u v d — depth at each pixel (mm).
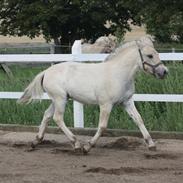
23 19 43844
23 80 14516
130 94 10570
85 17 43969
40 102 13500
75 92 10617
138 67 10383
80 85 10539
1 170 9164
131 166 9336
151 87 13125
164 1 32438
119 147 11188
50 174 8805
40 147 11328
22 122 13688
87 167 9312
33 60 13172
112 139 11938
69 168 9266
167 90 12891
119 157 10172
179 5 32250
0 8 44781
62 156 10359
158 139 11922
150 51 10203
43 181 8305
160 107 13102
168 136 11922
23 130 13086
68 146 11414
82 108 12781
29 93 11023
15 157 10305
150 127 12492
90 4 42375
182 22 32531
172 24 32875
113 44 16125
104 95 10375
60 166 9453
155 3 32688
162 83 13016
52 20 44062
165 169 9078
